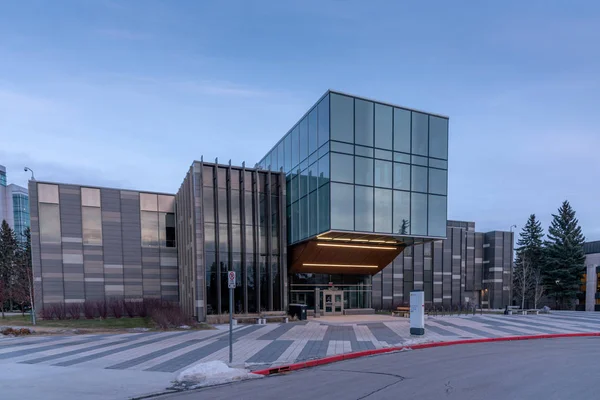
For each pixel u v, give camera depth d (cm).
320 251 2469
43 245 2575
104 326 1998
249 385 810
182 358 1105
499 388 777
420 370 959
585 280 5281
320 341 1444
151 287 2877
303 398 707
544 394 732
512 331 1791
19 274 3369
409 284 3750
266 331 1789
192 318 2184
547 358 1132
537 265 5444
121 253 2806
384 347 1297
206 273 2309
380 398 705
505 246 4512
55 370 949
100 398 714
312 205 2253
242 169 2497
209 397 716
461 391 752
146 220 2917
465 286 4369
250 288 2444
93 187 2761
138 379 856
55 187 2644
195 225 2319
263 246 2548
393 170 2205
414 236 2234
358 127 2122
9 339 1541
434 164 2338
